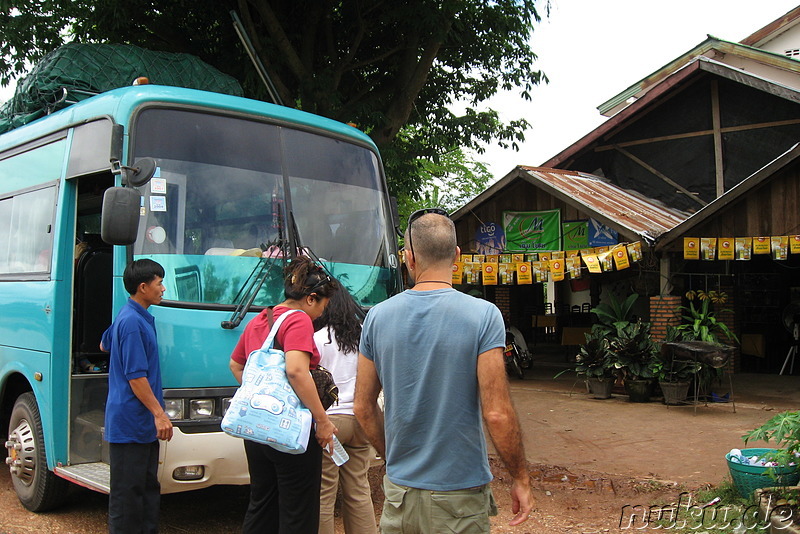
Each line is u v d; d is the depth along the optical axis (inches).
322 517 168.7
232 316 196.2
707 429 348.8
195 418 185.5
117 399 169.3
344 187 237.8
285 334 148.9
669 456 295.9
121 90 211.5
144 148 199.8
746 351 561.0
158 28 492.7
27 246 242.4
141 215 193.5
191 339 188.5
